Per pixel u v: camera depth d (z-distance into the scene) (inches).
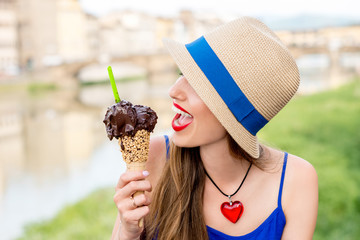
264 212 55.8
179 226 54.5
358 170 354.6
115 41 3609.7
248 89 49.5
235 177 56.8
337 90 1226.6
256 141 53.8
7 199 734.5
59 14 3029.0
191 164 56.6
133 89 2106.3
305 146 498.9
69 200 698.8
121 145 48.0
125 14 3779.5
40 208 671.8
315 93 1190.9
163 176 57.9
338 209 236.2
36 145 1123.9
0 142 1148.5
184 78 51.9
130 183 46.1
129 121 46.6
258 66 49.4
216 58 48.8
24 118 1457.9
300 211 56.0
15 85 2218.3
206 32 52.8
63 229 345.4
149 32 3865.7
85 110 1593.3
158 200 57.2
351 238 197.3
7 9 2805.1
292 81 52.1
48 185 809.5
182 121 52.8
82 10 3257.9
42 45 2950.3
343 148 476.4
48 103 1756.9
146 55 2488.9
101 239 301.7
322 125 660.7
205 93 48.4
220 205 56.4
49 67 2482.8
